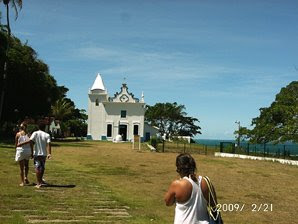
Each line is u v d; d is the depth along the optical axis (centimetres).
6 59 4247
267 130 4156
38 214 982
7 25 4231
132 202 1229
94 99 8012
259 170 2573
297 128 3981
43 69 5278
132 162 2677
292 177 2264
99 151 3697
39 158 1366
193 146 5734
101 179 1742
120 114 7981
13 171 1723
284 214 1230
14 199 1140
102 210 1086
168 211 1147
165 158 3122
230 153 4034
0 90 4600
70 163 2405
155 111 11575
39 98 5169
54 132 8131
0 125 5641
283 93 4556
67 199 1197
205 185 520
